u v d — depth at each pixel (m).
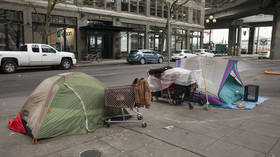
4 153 3.50
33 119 4.20
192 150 3.64
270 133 4.42
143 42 29.48
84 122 4.47
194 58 7.28
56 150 3.61
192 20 37.59
